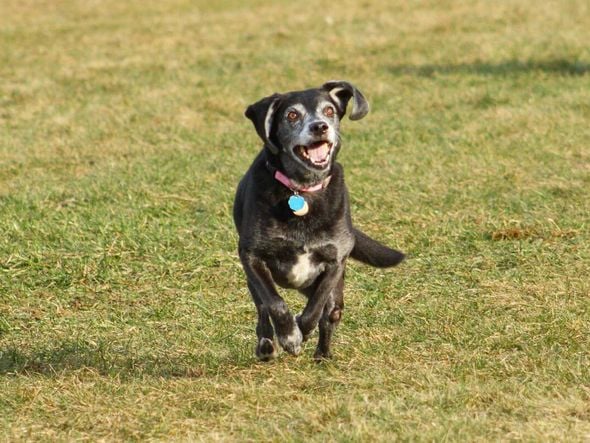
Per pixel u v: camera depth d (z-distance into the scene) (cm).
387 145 1773
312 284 938
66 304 1152
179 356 990
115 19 3278
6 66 2595
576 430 764
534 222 1349
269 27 3012
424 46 2588
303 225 895
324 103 923
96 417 833
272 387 880
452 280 1183
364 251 995
